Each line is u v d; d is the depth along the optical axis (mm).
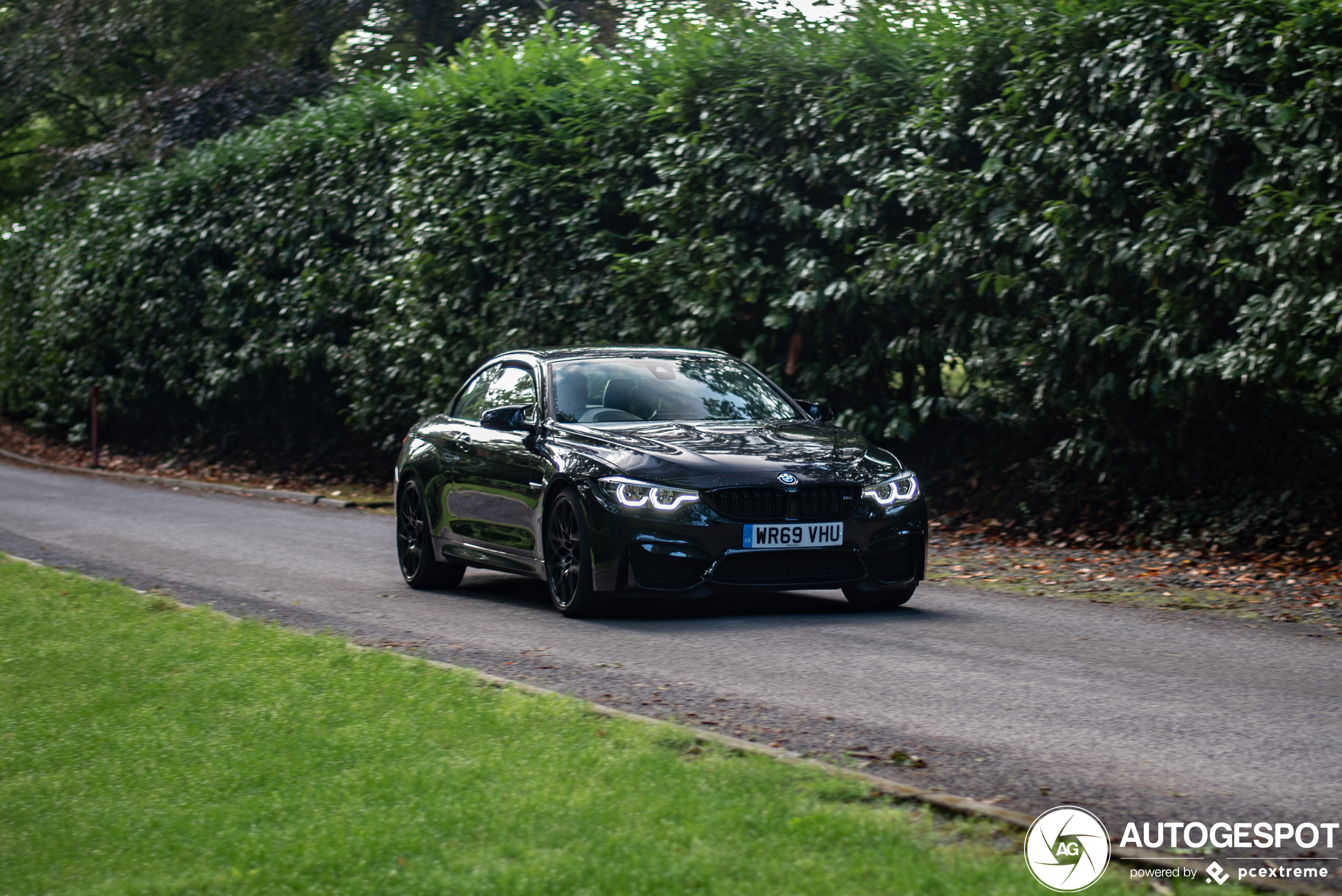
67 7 34469
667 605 8727
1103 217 11180
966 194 11617
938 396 13586
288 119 20984
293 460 22094
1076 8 10977
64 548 12172
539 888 3303
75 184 28750
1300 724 5375
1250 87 10281
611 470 7914
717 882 3318
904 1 12492
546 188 14852
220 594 9398
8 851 3898
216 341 21922
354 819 3910
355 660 6285
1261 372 9914
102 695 5688
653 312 13977
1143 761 4793
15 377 28609
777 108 12961
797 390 13672
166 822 4023
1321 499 11070
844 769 4387
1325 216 9219
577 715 5125
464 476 9375
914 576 8219
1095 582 9820
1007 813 3908
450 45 30172
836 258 13047
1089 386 11578
